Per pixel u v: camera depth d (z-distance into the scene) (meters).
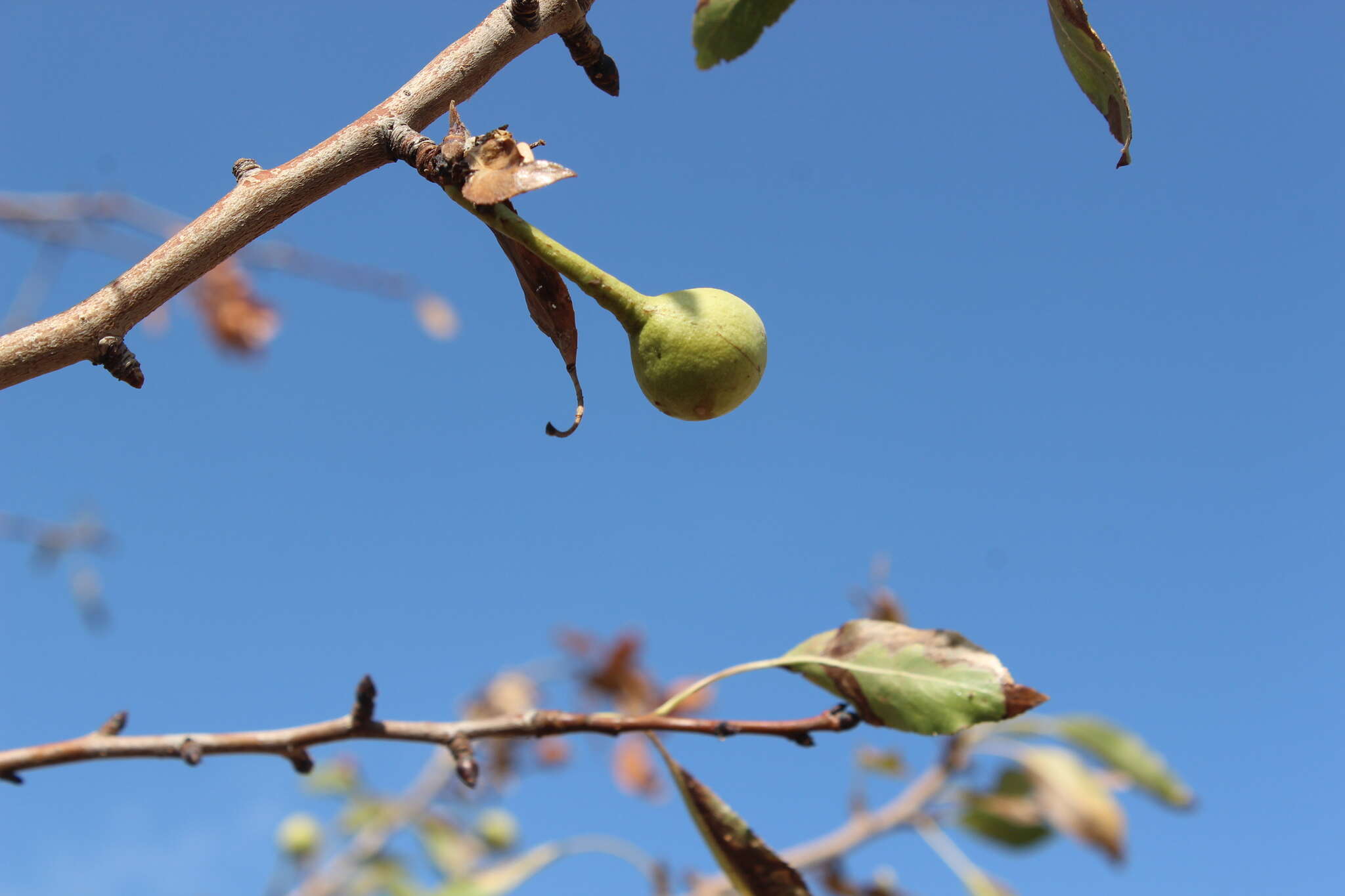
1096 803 0.88
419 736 0.63
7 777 0.62
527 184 0.61
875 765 0.92
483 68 0.62
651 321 0.63
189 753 0.63
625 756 0.97
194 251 0.61
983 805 0.90
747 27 0.61
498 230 0.62
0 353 0.60
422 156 0.61
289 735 0.63
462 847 0.94
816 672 0.63
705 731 0.63
